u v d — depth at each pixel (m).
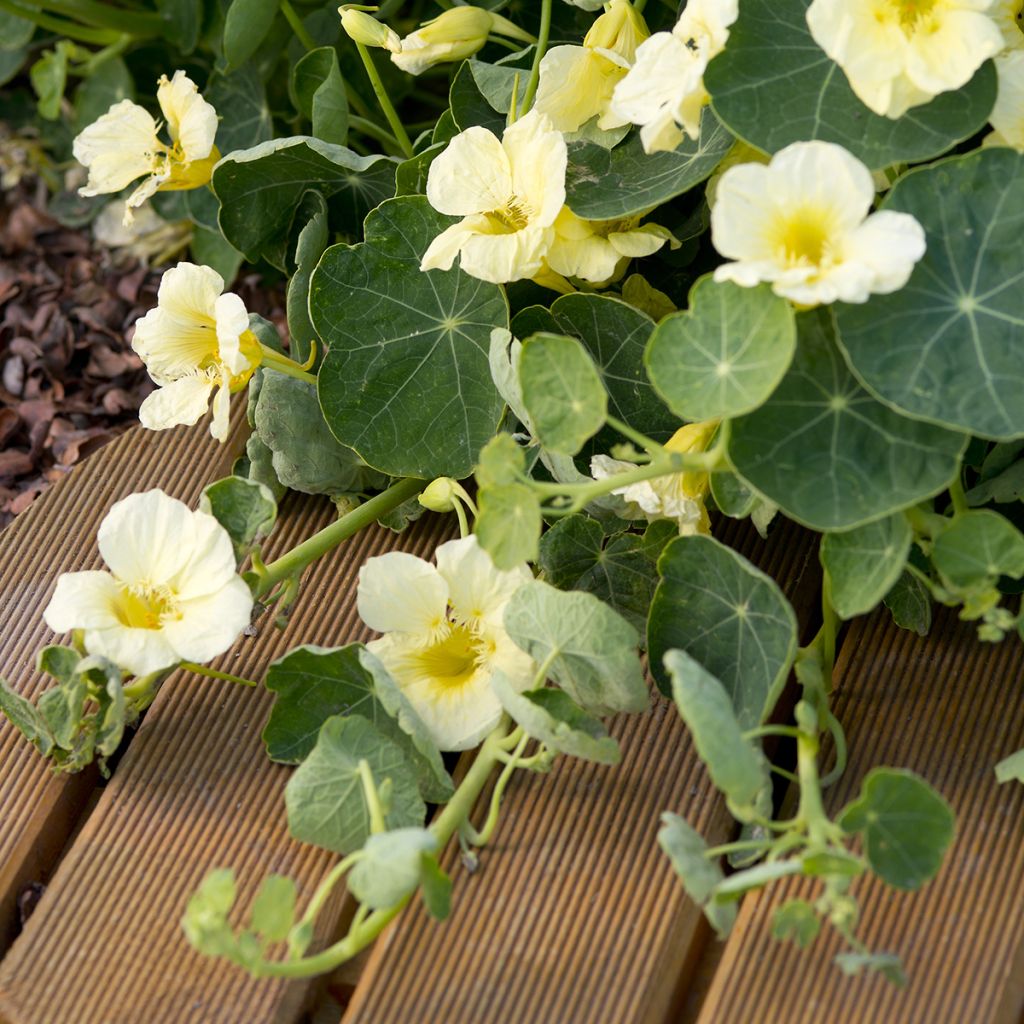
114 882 1.21
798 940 1.16
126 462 1.32
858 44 1.18
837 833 1.15
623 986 1.18
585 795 1.22
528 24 1.43
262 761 1.24
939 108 1.20
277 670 1.22
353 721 1.20
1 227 1.56
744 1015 1.18
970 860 1.20
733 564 1.20
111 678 1.20
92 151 1.33
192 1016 1.18
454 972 1.19
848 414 1.18
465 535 1.25
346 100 1.39
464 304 1.29
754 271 1.16
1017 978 1.18
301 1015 1.19
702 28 1.22
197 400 1.27
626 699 1.21
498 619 1.23
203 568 1.22
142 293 1.51
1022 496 1.24
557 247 1.26
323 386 1.28
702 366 1.18
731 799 1.15
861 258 1.16
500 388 1.26
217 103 1.49
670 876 1.20
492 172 1.25
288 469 1.29
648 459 1.20
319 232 1.33
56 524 1.31
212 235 1.49
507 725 1.22
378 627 1.23
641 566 1.26
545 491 1.18
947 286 1.18
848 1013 1.17
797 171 1.17
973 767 1.22
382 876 1.15
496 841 1.21
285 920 1.15
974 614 1.18
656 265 1.33
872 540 1.18
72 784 1.25
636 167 1.27
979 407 1.17
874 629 1.26
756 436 1.18
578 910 1.20
